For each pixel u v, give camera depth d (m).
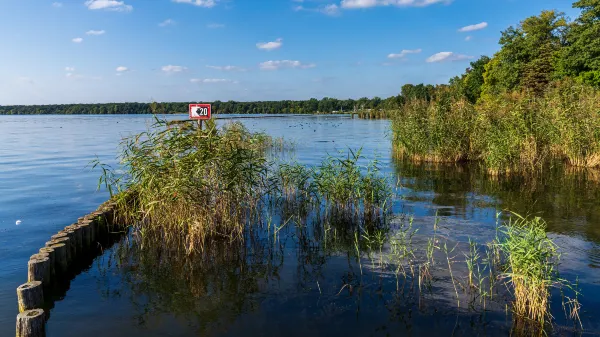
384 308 6.23
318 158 22.64
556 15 46.81
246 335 5.64
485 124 18.56
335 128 50.44
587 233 9.15
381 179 11.70
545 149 17.33
